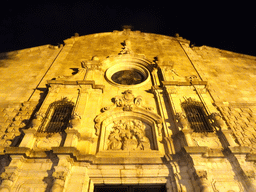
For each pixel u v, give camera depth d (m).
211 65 16.12
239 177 7.79
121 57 15.23
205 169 7.52
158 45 18.28
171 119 10.23
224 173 7.91
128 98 11.42
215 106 11.62
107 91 12.28
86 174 7.65
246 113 11.58
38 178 7.34
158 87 12.19
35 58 16.02
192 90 12.32
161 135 9.48
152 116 10.31
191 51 17.70
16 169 7.31
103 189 7.87
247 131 10.39
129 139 9.42
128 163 7.88
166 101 11.49
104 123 10.01
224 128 9.60
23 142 8.25
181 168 7.94
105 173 7.75
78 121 9.17
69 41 17.95
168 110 10.84
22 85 12.83
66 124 9.77
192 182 7.46
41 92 12.12
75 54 16.06
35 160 7.86
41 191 6.98
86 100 10.91
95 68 13.69
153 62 15.28
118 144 9.26
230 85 13.95
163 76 13.09
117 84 12.70
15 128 9.67
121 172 7.80
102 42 18.19
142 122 10.53
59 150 7.50
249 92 13.43
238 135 10.09
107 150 8.73
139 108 10.72
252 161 8.34
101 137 9.26
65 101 10.84
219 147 8.94
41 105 10.59
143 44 18.17
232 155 8.28
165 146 9.04
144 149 8.89
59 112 10.41
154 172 7.89
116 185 7.91
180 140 8.94
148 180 7.81
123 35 19.53
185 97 11.74
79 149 8.34
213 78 14.42
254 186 7.29
